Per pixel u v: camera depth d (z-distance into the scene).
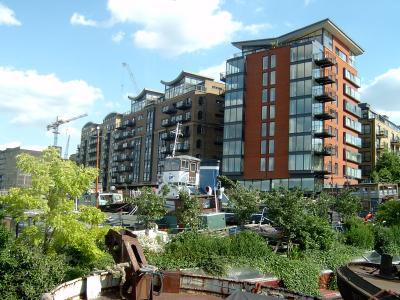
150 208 24.59
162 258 18.75
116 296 11.24
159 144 98.06
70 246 15.02
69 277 13.70
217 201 32.38
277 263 20.67
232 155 67.75
